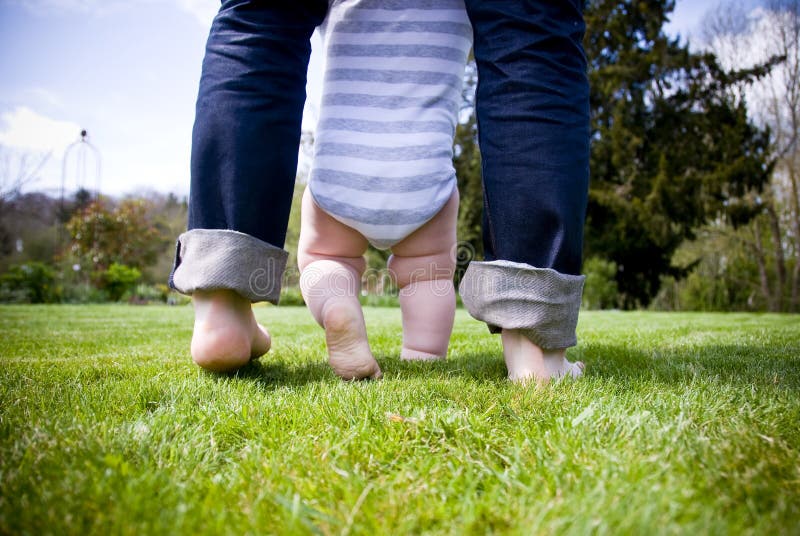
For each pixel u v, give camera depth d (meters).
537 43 1.34
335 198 1.61
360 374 1.57
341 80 1.65
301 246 1.78
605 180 17.45
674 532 0.61
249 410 1.18
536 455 0.89
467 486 0.80
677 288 18.67
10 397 1.30
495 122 1.38
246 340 1.59
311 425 1.09
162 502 0.73
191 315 6.32
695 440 0.91
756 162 16.05
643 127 17.61
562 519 0.65
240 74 1.41
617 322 5.44
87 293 13.22
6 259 17.12
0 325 4.41
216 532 0.64
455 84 1.70
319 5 1.51
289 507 0.71
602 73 17.34
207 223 1.45
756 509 0.70
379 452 0.94
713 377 1.56
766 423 1.04
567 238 1.37
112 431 1.00
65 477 0.80
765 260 17.73
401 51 1.64
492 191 1.40
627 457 0.85
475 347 2.62
